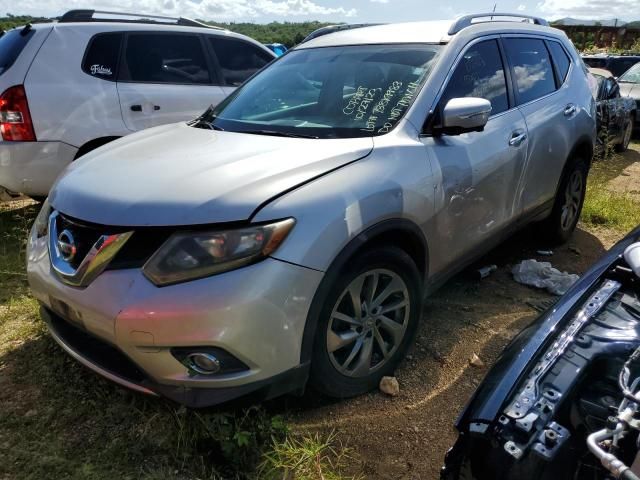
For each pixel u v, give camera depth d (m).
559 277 3.94
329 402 2.68
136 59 5.25
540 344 1.72
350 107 3.04
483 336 3.29
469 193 3.11
